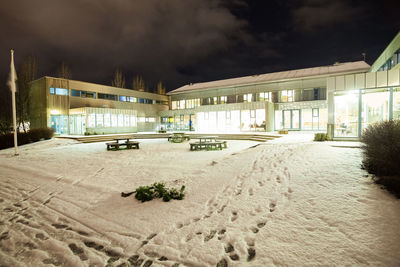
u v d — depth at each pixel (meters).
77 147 16.77
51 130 22.56
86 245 3.56
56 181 7.31
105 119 27.36
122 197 5.55
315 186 4.73
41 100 26.81
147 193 5.31
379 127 5.53
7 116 24.39
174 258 3.10
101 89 31.61
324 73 24.59
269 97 28.34
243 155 9.04
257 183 5.49
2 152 15.29
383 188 4.18
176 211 4.58
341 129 11.34
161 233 3.78
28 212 4.96
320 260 2.74
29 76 28.42
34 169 9.18
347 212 3.63
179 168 8.48
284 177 5.54
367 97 11.22
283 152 8.37
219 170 7.20
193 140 21.02
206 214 4.33
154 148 15.23
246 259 2.93
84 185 6.69
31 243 3.67
